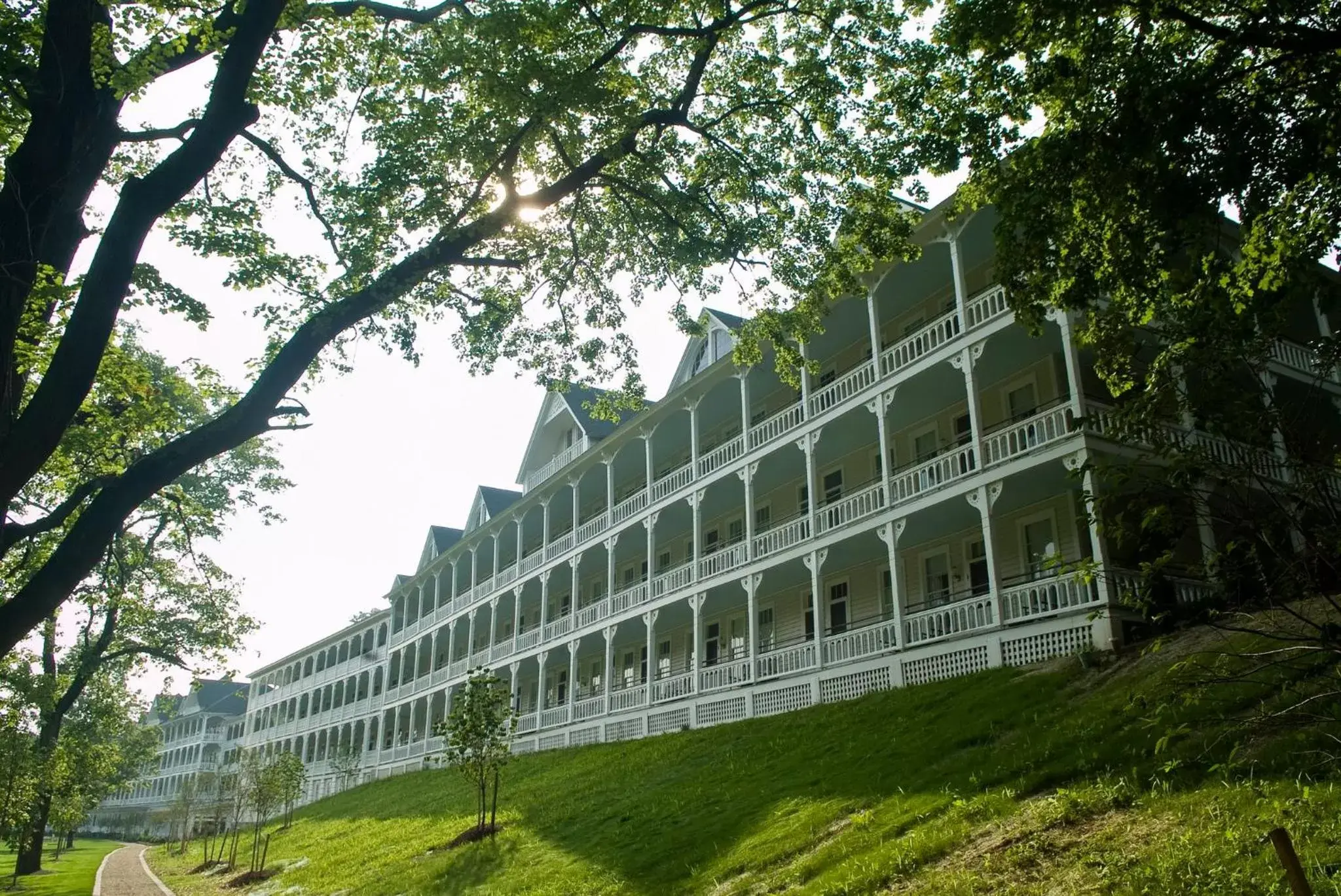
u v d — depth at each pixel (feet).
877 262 75.20
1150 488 18.85
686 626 112.37
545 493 133.08
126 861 146.82
